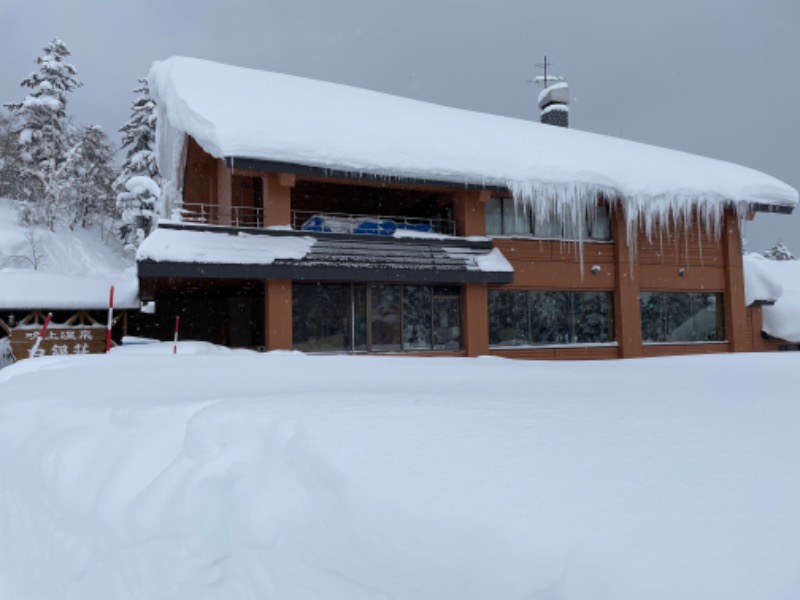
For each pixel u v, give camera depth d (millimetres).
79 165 38781
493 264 14547
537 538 1444
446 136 15016
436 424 2277
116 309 17844
